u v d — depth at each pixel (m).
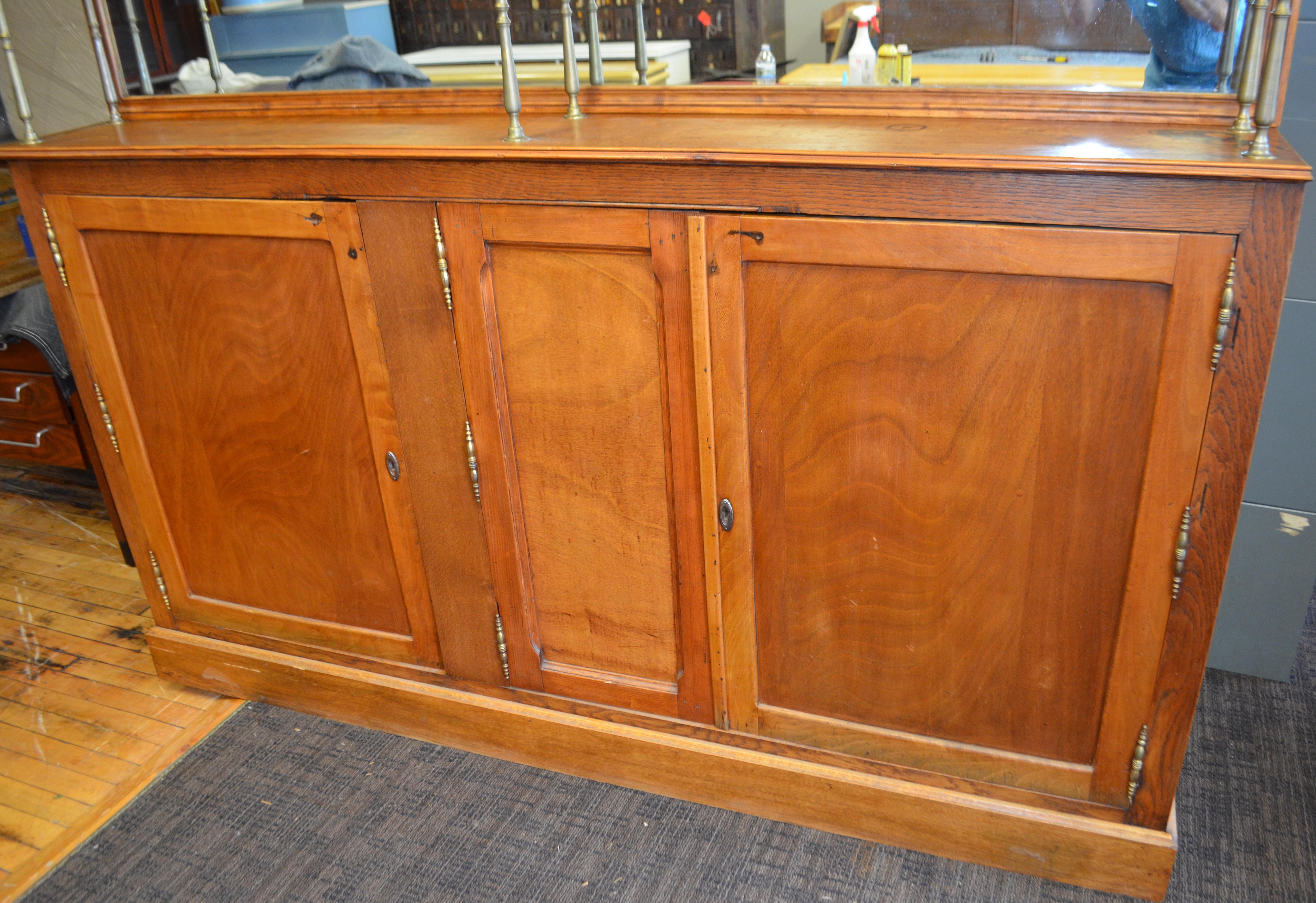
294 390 1.90
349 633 2.10
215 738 2.15
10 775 2.06
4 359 2.71
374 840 1.88
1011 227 1.34
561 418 1.72
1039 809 1.69
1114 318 1.36
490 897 1.75
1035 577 1.54
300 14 1.91
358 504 1.96
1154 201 1.27
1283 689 2.13
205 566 2.19
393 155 1.59
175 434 2.04
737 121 1.69
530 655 1.95
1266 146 1.24
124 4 2.02
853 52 1.64
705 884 1.75
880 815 1.78
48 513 3.06
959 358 1.44
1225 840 1.78
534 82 1.85
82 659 2.41
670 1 1.71
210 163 1.74
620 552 1.79
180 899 1.77
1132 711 1.57
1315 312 1.83
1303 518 1.99
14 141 2.01
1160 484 1.42
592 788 1.97
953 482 1.52
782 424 1.58
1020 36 1.53
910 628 1.65
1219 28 1.45
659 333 1.58
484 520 1.85
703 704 1.84
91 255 1.92
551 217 1.56
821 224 1.42
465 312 1.68
